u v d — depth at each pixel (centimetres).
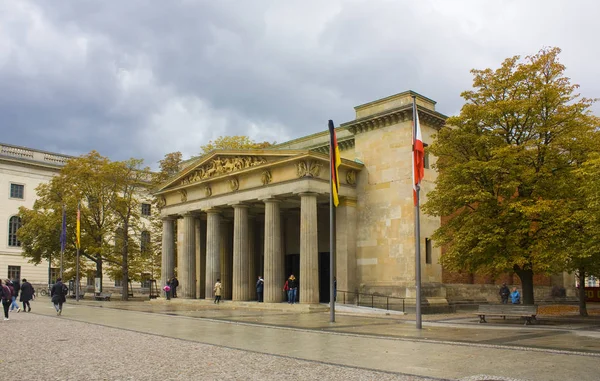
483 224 3691
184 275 6506
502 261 3591
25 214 7969
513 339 2447
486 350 2086
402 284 5081
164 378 1523
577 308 5400
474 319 3869
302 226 5041
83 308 5194
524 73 3844
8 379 1508
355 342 2370
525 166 3694
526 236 3694
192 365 1744
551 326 3209
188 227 6581
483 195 3641
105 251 7550
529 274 3862
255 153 5506
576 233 3444
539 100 3750
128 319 3759
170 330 2942
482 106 3891
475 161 3747
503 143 3869
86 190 7769
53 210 8331
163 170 8400
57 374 1590
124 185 7925
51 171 10788
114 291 11206
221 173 5975
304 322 3503
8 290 3731
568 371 1612
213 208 6106
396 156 5322
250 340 2453
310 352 2045
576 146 3706
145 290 11450
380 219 5359
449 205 3922
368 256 5394
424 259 5069
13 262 10144
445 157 4178
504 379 1484
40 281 10438
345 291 5309
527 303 3844
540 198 3659
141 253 8150
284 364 1758
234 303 5497
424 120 5338
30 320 3681
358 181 5597
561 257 3372
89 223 7719
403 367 1695
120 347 2209
